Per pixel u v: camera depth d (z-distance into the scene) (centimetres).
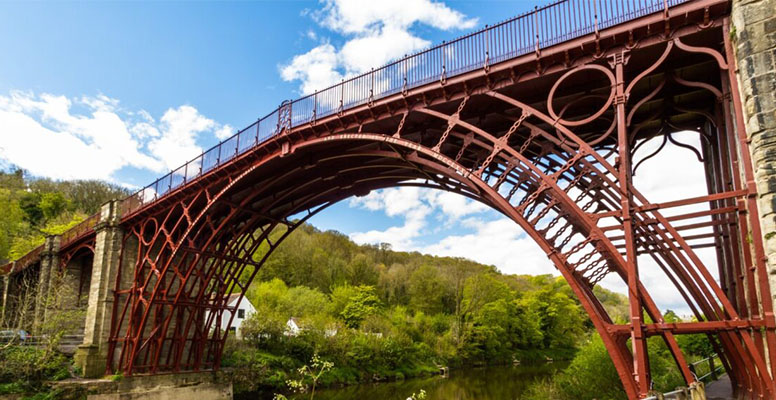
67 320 2628
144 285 2394
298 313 5438
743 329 855
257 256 6844
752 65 888
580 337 8425
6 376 2117
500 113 1409
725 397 1206
